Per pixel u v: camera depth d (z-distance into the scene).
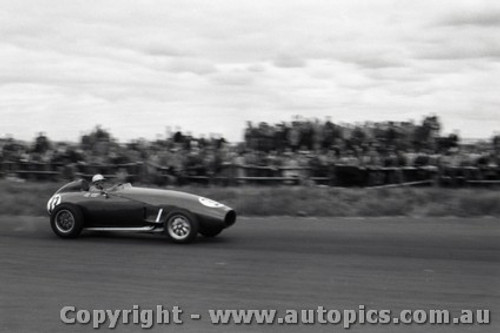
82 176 19.42
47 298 7.07
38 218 13.99
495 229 12.23
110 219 10.76
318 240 10.89
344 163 17.52
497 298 7.03
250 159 18.03
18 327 6.04
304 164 17.83
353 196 15.69
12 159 20.53
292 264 8.84
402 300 6.95
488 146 17.86
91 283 7.75
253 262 8.98
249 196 15.66
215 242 10.66
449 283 7.72
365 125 18.75
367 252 9.76
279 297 7.08
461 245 10.38
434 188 16.52
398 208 14.77
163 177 18.38
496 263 8.91
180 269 8.52
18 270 8.48
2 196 16.17
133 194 10.76
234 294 7.22
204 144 19.44
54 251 9.85
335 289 7.43
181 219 10.45
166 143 19.64
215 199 15.66
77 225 10.79
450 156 17.48
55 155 20.02
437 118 18.50
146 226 10.70
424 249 10.02
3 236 11.32
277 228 12.33
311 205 14.91
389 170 17.47
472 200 14.88
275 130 18.83
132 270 8.47
